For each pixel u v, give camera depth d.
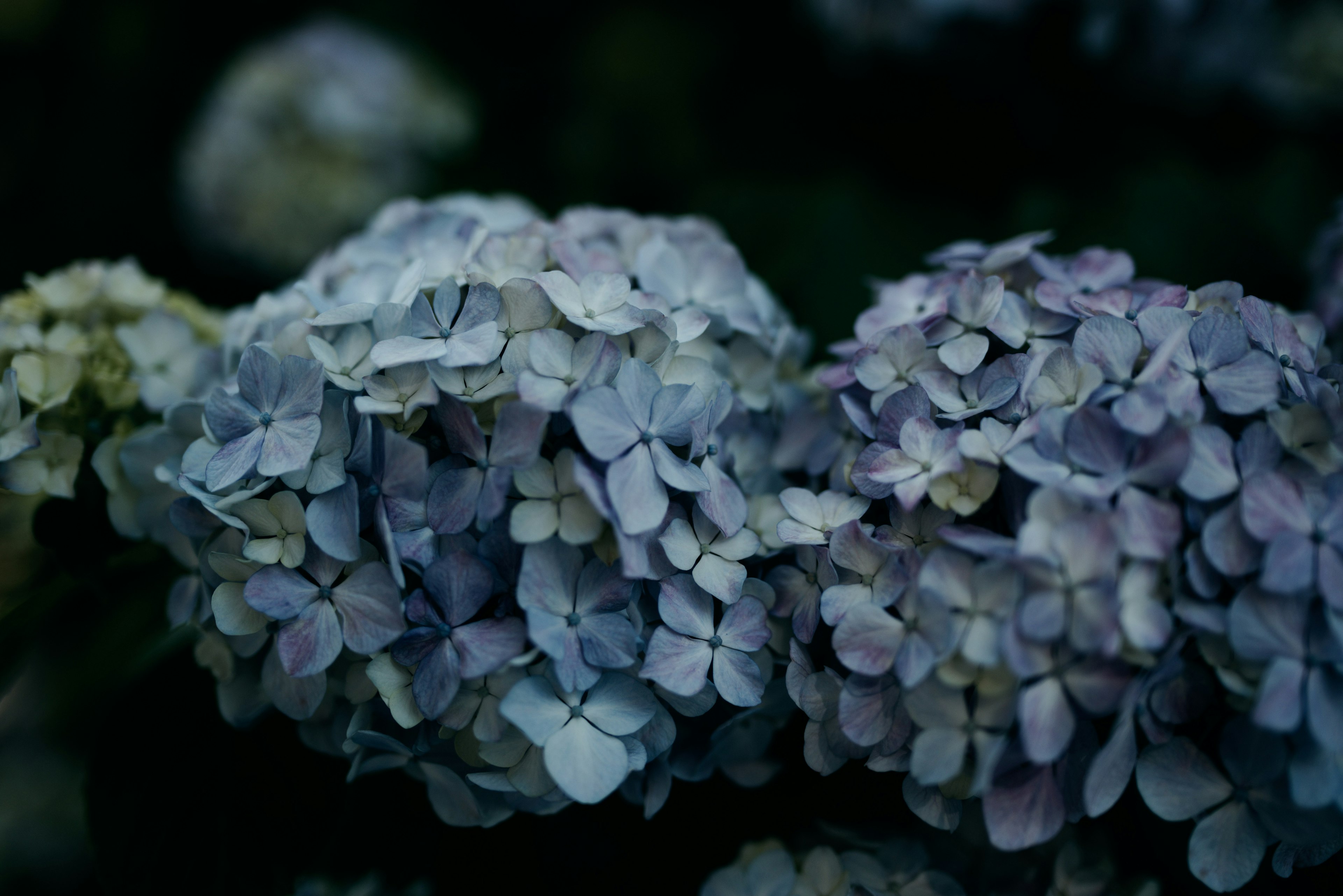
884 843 0.59
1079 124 0.79
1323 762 0.51
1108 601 0.50
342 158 0.88
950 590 0.52
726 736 0.56
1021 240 0.59
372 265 0.59
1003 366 0.55
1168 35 0.72
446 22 1.01
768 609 0.56
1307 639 0.51
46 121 0.99
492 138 0.98
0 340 0.60
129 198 0.97
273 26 1.02
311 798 0.60
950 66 0.76
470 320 0.54
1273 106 0.77
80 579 0.61
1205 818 0.52
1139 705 0.52
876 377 0.56
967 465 0.53
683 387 0.54
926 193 0.81
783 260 0.75
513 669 0.53
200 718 0.62
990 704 0.51
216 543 0.55
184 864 0.60
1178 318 0.54
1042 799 0.52
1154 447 0.51
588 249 0.58
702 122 0.90
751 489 0.58
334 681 0.55
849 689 0.53
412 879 0.60
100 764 0.61
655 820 0.60
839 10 0.75
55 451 0.59
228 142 0.86
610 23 0.94
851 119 0.85
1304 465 0.52
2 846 0.87
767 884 0.58
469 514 0.53
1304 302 0.69
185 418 0.59
